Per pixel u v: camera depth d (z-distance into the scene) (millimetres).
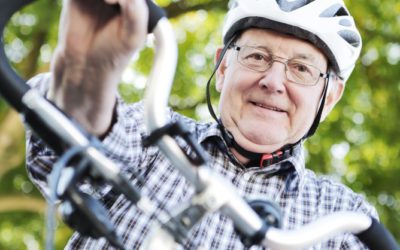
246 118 2105
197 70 8688
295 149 2164
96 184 1259
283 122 2105
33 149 1683
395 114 8414
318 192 2174
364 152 8484
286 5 2105
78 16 1316
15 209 7406
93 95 1383
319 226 1362
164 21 1340
